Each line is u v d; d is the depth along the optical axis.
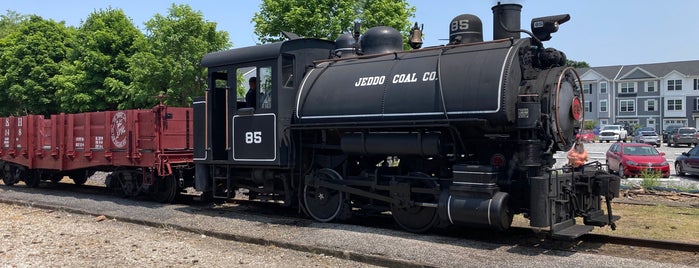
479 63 8.09
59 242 8.38
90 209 11.49
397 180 9.02
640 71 68.12
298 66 10.41
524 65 8.11
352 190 9.45
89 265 7.04
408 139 8.50
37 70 32.91
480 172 7.83
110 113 13.98
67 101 29.31
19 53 33.75
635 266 6.46
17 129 16.94
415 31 9.85
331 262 7.14
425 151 8.34
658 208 11.61
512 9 8.71
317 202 10.04
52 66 33.34
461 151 8.55
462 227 9.34
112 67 28.94
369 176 9.50
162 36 22.25
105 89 28.61
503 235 8.72
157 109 12.70
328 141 10.10
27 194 14.60
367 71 9.36
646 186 14.80
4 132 17.53
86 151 14.59
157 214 10.67
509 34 8.68
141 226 9.87
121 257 7.43
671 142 44.16
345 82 9.51
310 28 20.12
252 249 7.93
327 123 9.48
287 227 9.23
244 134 10.70
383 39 9.97
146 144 12.97
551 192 7.52
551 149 8.18
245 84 11.88
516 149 8.18
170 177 13.00
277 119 10.08
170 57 22.08
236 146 10.86
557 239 8.31
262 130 10.36
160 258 7.37
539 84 8.07
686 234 8.92
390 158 9.60
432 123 8.20
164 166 12.68
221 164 11.29
